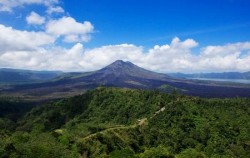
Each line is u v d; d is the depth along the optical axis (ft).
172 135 588.91
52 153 350.02
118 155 427.74
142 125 634.02
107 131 524.93
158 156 474.49
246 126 627.05
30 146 346.74
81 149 432.66
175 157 502.79
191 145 569.23
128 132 553.64
